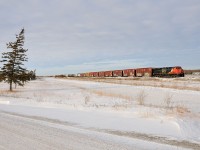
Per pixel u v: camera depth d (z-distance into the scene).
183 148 6.59
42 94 35.62
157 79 66.88
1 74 43.69
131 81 65.88
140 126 9.78
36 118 11.86
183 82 52.44
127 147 6.62
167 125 9.95
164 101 25.38
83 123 10.48
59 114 13.27
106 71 111.62
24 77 45.88
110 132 8.65
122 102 23.50
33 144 6.98
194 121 11.16
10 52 44.12
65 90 45.28
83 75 148.50
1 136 7.99
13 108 16.45
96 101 24.73
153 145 6.87
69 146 6.74
